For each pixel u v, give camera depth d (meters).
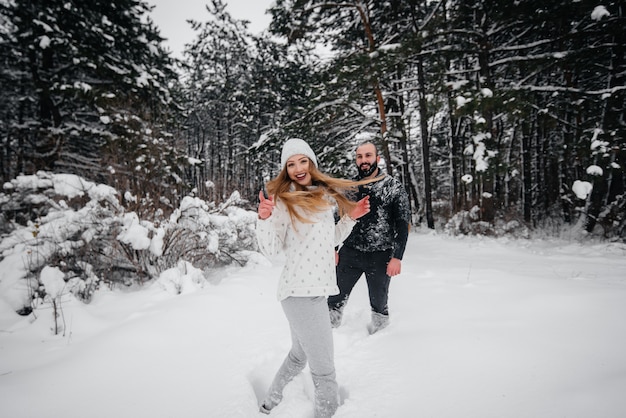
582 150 7.21
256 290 3.27
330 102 10.09
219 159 23.20
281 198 1.52
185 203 4.19
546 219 12.19
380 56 8.32
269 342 2.24
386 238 2.38
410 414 1.42
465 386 1.55
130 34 9.55
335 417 1.48
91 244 3.75
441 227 11.57
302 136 11.02
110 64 8.62
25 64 8.51
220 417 1.50
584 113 8.39
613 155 7.05
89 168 7.59
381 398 1.57
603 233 8.13
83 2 8.62
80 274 3.59
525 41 10.26
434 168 21.02
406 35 8.45
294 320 1.49
